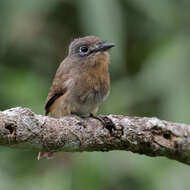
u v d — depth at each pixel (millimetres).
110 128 8617
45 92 12750
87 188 11539
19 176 12227
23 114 7746
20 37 14117
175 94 12070
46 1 13391
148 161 11594
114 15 13102
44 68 14297
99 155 11641
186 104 11789
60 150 8281
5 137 7574
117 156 11742
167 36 13664
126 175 11656
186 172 11297
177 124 9102
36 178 12055
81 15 13547
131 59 15125
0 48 13867
